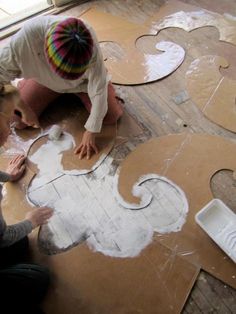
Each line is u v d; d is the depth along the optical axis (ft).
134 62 5.84
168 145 4.74
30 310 3.33
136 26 6.45
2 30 6.60
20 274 3.35
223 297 3.51
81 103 5.34
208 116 5.01
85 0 7.14
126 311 3.49
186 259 3.76
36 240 4.06
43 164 4.73
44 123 5.16
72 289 3.67
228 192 4.26
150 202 4.23
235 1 6.71
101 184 4.46
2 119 3.37
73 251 3.93
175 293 3.56
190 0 6.86
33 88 4.94
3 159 4.83
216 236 3.78
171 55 5.88
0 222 3.23
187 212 4.11
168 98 5.32
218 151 4.62
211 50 5.91
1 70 3.97
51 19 3.70
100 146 4.80
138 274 3.71
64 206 4.31
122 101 5.30
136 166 4.57
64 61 3.12
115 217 4.16
